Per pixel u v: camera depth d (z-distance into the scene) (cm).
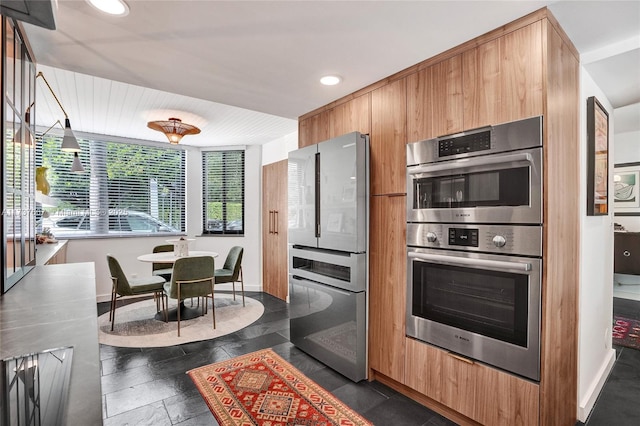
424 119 208
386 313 233
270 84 245
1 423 57
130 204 496
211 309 430
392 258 229
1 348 88
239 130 449
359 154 238
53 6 72
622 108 283
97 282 468
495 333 173
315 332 278
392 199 229
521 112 164
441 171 196
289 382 244
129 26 169
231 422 197
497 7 155
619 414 208
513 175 165
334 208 255
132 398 222
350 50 196
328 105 288
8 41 163
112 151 482
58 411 60
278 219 489
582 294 200
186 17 161
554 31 162
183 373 258
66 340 94
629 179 450
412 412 207
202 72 226
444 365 197
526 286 161
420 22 167
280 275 485
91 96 319
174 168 536
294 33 177
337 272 258
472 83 183
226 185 554
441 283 199
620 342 320
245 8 154
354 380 241
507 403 169
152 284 369
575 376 196
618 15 159
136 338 330
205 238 549
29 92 208
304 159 285
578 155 193
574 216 186
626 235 450
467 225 184
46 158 437
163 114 374
